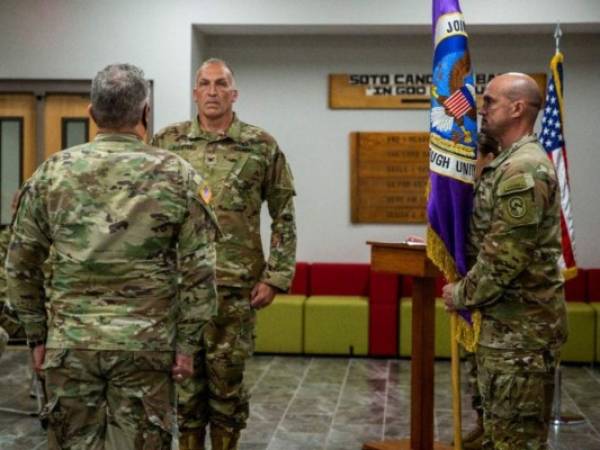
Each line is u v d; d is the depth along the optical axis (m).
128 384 2.50
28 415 5.35
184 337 2.57
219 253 3.66
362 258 8.02
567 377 6.78
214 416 3.69
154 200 2.52
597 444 4.89
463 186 3.41
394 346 7.41
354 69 7.95
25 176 7.59
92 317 2.48
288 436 4.95
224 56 8.00
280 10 7.34
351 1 7.32
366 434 5.00
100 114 2.58
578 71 7.80
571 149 7.84
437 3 3.61
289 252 3.77
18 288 2.60
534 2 7.22
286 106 8.01
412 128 7.94
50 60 7.44
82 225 2.50
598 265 7.84
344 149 8.00
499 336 3.02
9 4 7.42
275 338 7.47
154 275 2.53
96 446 2.53
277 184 3.78
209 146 3.73
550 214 2.99
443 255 3.42
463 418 5.46
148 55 7.38
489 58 7.84
